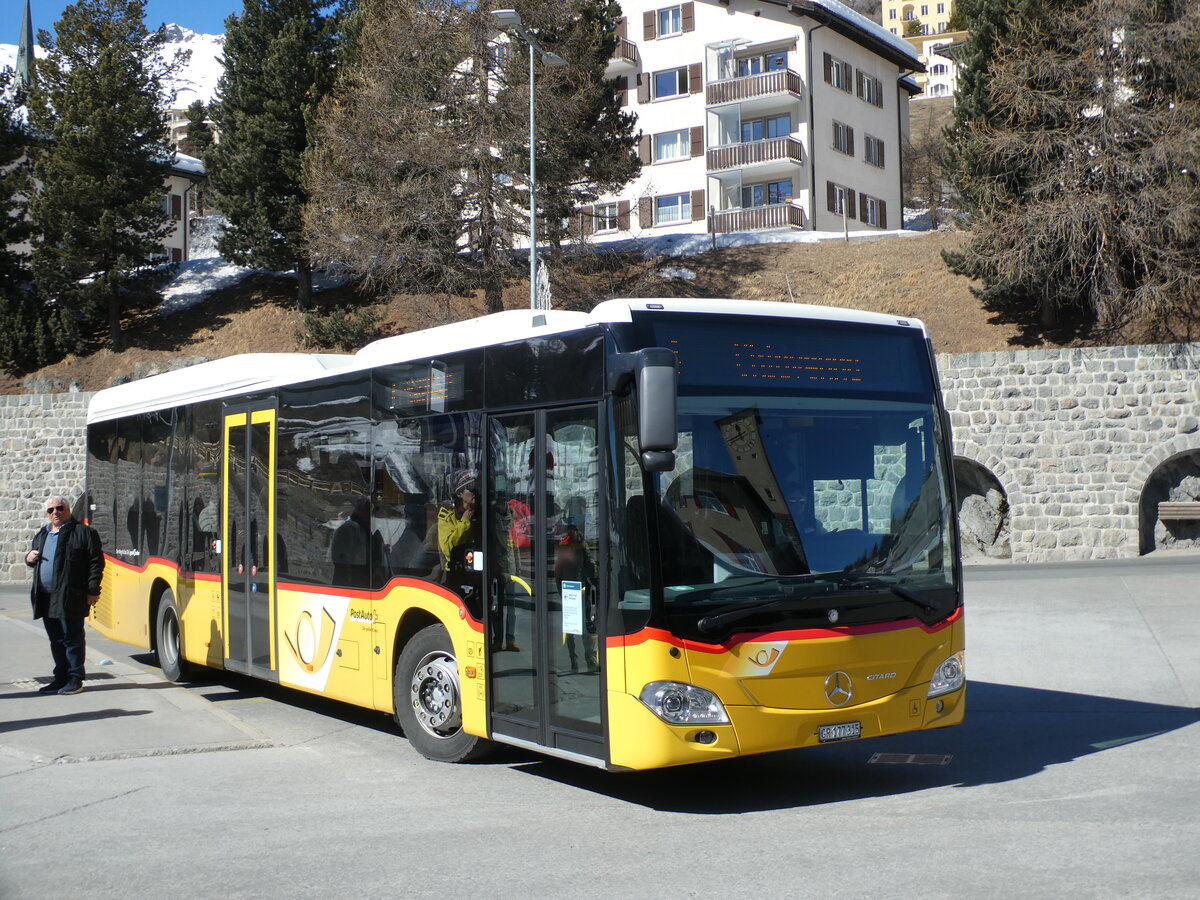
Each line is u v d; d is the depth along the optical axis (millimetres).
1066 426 28328
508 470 7605
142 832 6660
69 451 36375
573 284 42000
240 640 10906
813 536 6895
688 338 6863
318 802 7312
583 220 39750
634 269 42625
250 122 43625
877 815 6652
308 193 42781
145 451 13258
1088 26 30766
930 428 7492
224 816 6996
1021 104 30828
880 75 58406
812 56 52469
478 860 5930
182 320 44969
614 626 6613
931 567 7270
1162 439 27547
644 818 6777
